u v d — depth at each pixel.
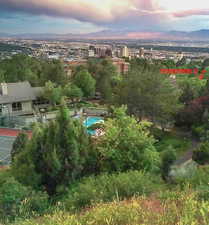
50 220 5.91
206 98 32.31
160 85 31.70
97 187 8.52
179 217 5.34
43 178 11.41
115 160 12.22
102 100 47.84
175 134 31.86
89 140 13.01
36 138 12.07
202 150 19.94
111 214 5.62
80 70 51.28
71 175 11.30
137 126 13.44
